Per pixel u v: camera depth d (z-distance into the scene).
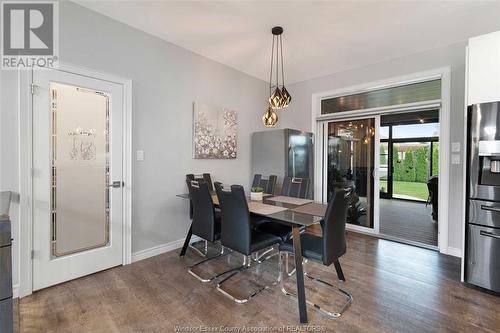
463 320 1.75
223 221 2.20
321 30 2.71
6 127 1.95
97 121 2.47
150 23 2.63
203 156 3.43
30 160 2.07
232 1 2.23
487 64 2.15
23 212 2.02
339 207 1.88
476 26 2.60
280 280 2.29
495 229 2.07
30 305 1.91
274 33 2.76
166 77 3.02
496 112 2.04
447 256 2.93
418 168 7.65
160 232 3.00
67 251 2.30
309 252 1.91
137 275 2.43
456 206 2.94
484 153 2.10
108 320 1.75
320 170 4.32
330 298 2.04
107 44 2.51
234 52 3.31
